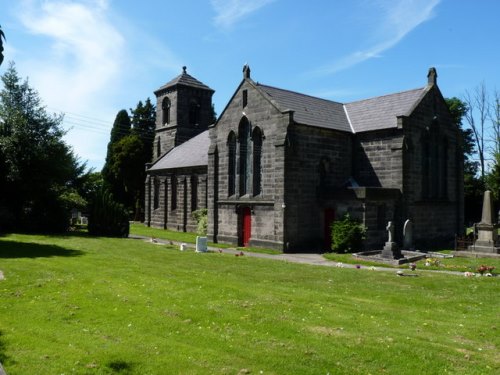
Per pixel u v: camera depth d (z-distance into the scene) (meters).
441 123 38.62
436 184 37.97
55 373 9.48
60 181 44.91
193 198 50.94
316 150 35.09
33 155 41.47
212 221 39.66
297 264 25.97
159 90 65.25
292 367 9.85
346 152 37.25
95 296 15.62
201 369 9.77
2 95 42.28
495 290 18.55
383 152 35.66
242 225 37.34
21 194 42.16
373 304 15.62
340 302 15.66
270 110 34.44
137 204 76.25
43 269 20.48
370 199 32.16
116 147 77.44
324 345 11.11
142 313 13.67
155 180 58.69
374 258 27.66
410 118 35.00
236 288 17.41
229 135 38.22
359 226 31.72
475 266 24.97
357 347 10.99
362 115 39.16
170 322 12.84
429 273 22.88
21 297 15.45
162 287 17.19
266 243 34.31
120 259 24.95
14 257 24.09
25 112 42.59
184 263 24.86
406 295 17.30
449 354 10.71
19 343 11.10
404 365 10.01
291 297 16.14
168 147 63.91
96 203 42.06
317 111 37.91
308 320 13.17
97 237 39.28
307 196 34.44
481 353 10.86
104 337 11.63
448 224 39.28
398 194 34.25
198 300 15.27
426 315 14.24
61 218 43.31
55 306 14.35
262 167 35.03
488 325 13.20
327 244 34.47
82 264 22.33
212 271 22.25
